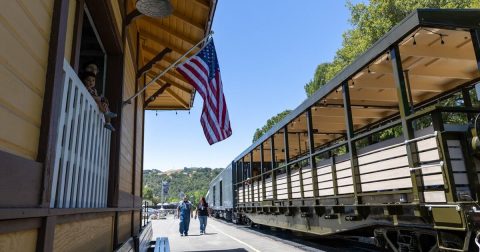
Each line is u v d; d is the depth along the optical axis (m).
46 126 2.35
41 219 2.34
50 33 2.49
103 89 5.73
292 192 10.06
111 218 5.26
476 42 5.09
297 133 12.09
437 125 4.58
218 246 11.65
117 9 5.49
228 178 22.92
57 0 2.56
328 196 7.70
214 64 7.89
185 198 16.48
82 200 3.75
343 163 7.05
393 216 5.51
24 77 2.07
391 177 5.50
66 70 3.04
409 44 5.86
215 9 6.82
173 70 10.58
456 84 7.51
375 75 7.02
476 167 4.57
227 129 7.79
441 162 4.42
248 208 16.56
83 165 3.71
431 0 14.30
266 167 18.23
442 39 5.62
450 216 4.32
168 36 9.00
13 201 1.88
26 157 2.12
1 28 1.79
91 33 5.77
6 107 1.86
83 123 3.78
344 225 7.11
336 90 7.65
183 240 13.99
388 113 9.63
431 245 5.23
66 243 3.03
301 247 10.40
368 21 16.28
